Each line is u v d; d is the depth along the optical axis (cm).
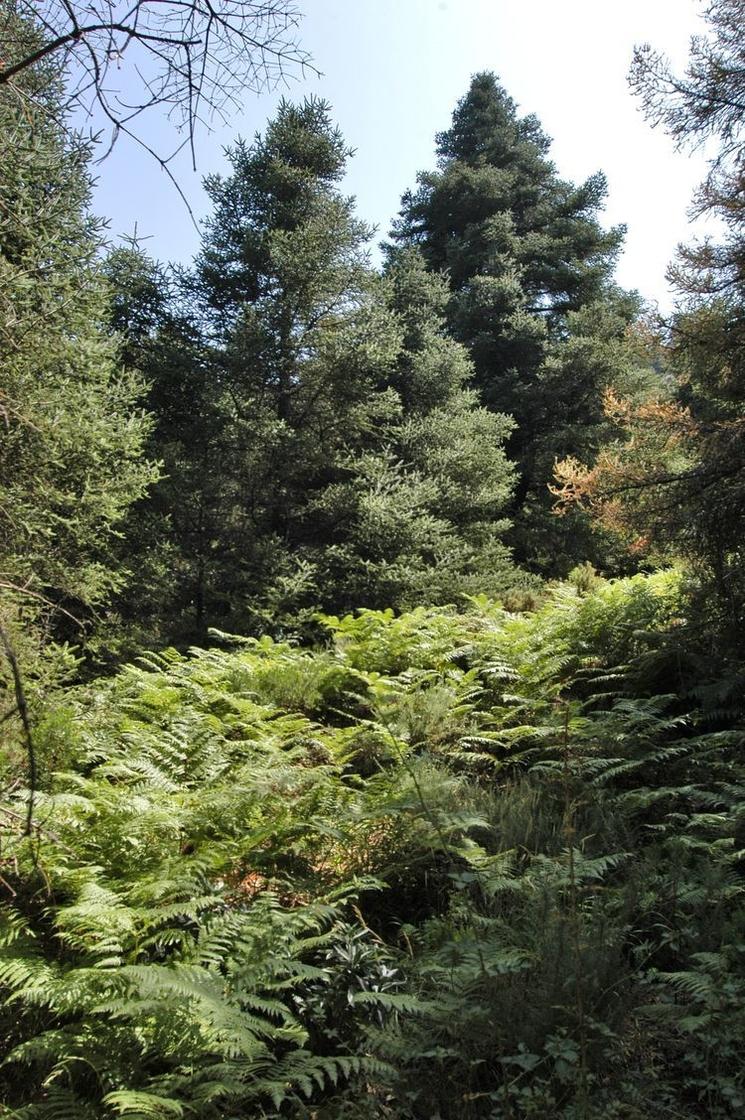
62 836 396
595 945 329
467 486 1534
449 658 784
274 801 459
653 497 762
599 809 475
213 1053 291
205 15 246
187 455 1307
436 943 373
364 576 1298
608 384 2062
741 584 700
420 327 1692
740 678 636
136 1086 278
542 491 2223
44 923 361
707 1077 286
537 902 362
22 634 466
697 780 541
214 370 1343
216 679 751
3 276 538
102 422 796
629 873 402
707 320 726
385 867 439
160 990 274
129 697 669
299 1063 286
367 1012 332
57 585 750
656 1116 272
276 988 325
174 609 1275
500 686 754
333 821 442
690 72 734
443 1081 292
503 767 618
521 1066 285
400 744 548
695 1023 292
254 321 1295
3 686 405
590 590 1175
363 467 1374
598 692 748
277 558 1270
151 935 354
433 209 2611
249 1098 288
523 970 327
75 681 925
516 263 2419
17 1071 300
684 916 377
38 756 451
